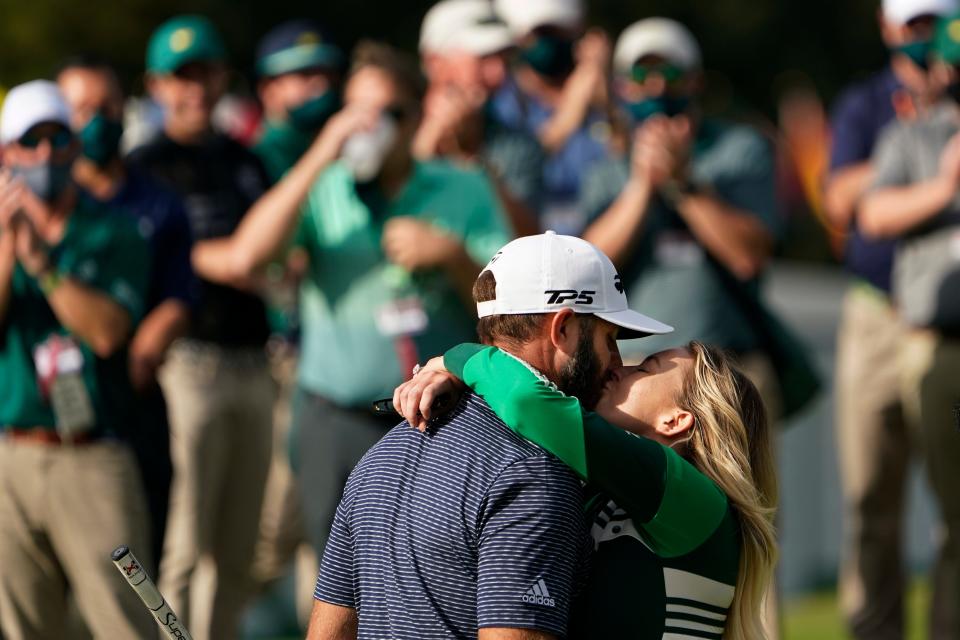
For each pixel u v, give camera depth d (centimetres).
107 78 2089
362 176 2127
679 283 2280
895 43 2484
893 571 2619
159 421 2088
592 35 2844
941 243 2288
